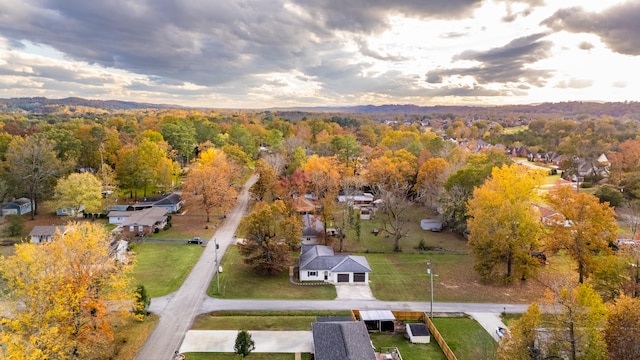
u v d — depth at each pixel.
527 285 56.50
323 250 63.09
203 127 159.00
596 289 45.00
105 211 86.62
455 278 59.16
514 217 55.56
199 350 38.97
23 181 82.19
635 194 89.31
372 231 82.31
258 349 39.31
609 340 29.27
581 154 149.75
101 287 37.31
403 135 155.00
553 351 30.67
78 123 167.38
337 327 38.69
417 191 99.75
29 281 33.69
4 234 69.56
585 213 52.25
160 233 76.94
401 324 45.38
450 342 41.66
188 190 83.56
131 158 94.44
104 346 37.41
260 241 58.50
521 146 185.25
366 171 115.00
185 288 53.16
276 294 52.66
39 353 27.34
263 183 91.62
